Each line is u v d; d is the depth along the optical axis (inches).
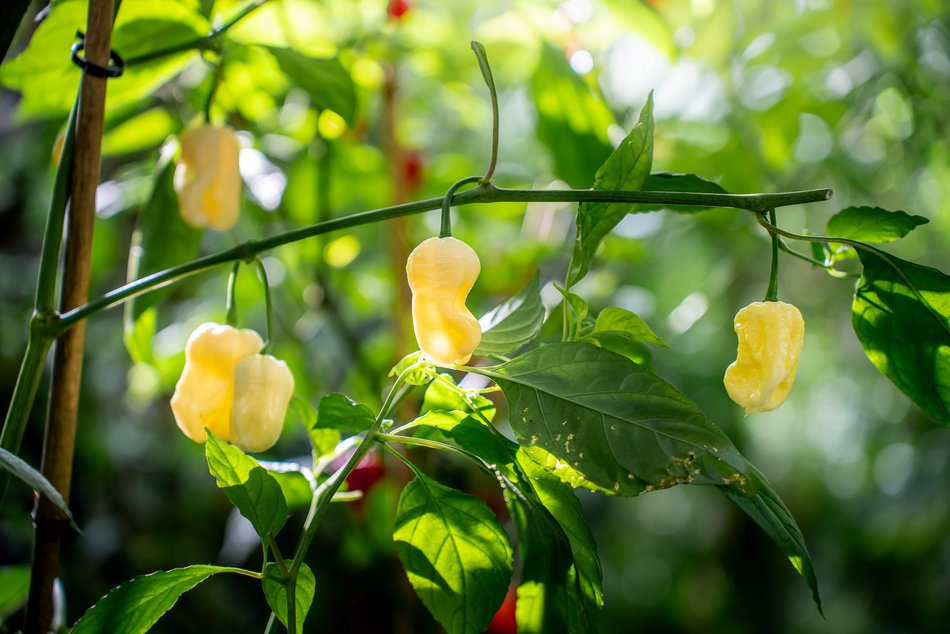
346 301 55.6
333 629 57.9
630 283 53.0
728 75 50.0
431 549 32.4
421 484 32.1
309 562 58.7
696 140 50.3
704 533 104.4
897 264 31.6
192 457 69.5
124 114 42.2
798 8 50.9
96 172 33.9
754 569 99.0
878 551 88.9
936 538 84.0
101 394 69.5
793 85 50.6
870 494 94.7
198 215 36.8
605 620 96.8
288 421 49.4
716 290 53.8
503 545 32.4
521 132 62.3
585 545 32.0
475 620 32.5
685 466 30.1
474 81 50.2
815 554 97.6
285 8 42.2
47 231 33.4
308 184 46.0
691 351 69.6
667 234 54.1
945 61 57.2
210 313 51.5
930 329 32.1
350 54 44.0
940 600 81.8
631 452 30.3
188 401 33.5
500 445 31.6
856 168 60.6
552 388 30.8
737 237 52.7
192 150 36.7
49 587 33.9
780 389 31.5
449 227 31.4
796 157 56.3
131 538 65.6
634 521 105.7
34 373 33.1
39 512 33.8
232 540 43.2
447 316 30.7
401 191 46.1
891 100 60.0
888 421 90.7
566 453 30.4
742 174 50.1
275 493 31.3
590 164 42.9
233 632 63.5
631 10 44.4
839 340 88.7
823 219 69.0
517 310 32.4
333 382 53.1
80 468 65.4
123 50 36.9
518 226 57.0
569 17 45.6
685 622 101.0
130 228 62.0
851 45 53.5
